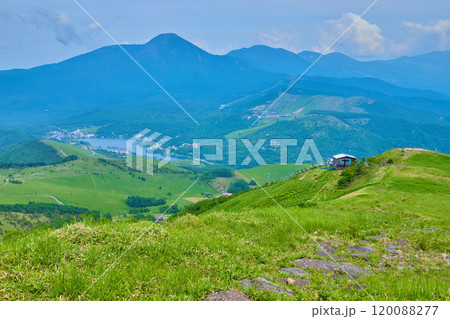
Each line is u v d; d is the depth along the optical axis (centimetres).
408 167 6925
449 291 869
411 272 1099
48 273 782
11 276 766
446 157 7394
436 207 3791
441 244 1591
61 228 1126
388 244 1595
